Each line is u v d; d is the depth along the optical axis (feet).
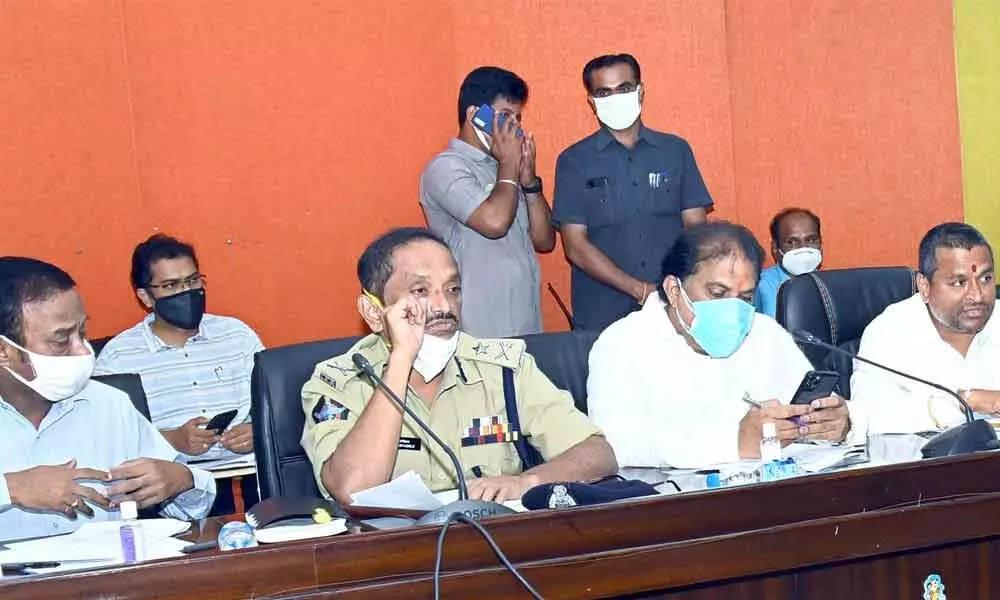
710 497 5.50
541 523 5.20
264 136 14.62
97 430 8.29
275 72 14.64
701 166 16.40
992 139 16.99
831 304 11.39
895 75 16.89
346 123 14.96
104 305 14.02
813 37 16.78
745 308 8.89
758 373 9.49
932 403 9.53
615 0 15.99
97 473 7.26
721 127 16.46
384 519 6.22
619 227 13.60
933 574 6.02
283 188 14.73
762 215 16.80
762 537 5.54
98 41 13.89
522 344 8.39
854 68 16.84
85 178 13.89
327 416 7.76
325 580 4.90
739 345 9.05
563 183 13.71
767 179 16.78
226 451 11.59
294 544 4.89
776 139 16.79
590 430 8.20
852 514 5.75
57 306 7.63
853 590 5.85
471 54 15.48
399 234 7.81
